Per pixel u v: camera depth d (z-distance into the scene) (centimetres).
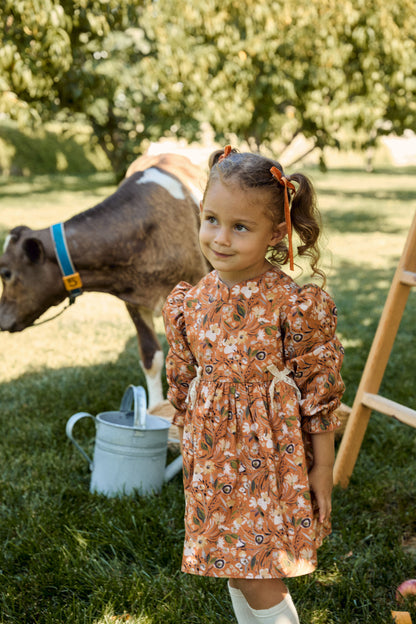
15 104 688
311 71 1134
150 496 318
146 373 406
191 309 199
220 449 187
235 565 183
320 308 188
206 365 193
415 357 573
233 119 1091
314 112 1184
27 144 2838
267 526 183
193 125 1499
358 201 1984
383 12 1115
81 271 365
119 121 1711
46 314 757
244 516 185
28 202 1803
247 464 186
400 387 486
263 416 186
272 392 188
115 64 1274
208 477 188
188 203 384
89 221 364
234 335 189
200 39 1076
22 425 411
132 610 239
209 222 185
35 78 646
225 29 1045
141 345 404
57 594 251
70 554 268
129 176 410
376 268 1026
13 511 313
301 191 188
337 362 190
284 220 186
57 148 2947
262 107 1167
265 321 188
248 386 188
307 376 188
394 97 1266
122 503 308
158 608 240
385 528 290
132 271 372
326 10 1096
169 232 373
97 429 330
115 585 251
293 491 184
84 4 626
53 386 490
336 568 262
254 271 192
